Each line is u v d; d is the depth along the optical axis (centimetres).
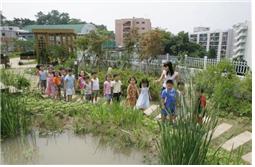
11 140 473
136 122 511
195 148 297
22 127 492
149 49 1327
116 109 540
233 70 720
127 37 1424
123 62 1348
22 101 536
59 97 827
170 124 325
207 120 310
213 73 675
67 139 495
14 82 789
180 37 1445
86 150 449
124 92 849
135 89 683
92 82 759
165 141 315
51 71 856
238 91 641
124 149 445
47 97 806
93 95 769
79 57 1549
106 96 726
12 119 479
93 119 538
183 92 320
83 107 599
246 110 608
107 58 1478
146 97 660
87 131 516
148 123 512
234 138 500
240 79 699
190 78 335
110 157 424
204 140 309
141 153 429
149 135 464
